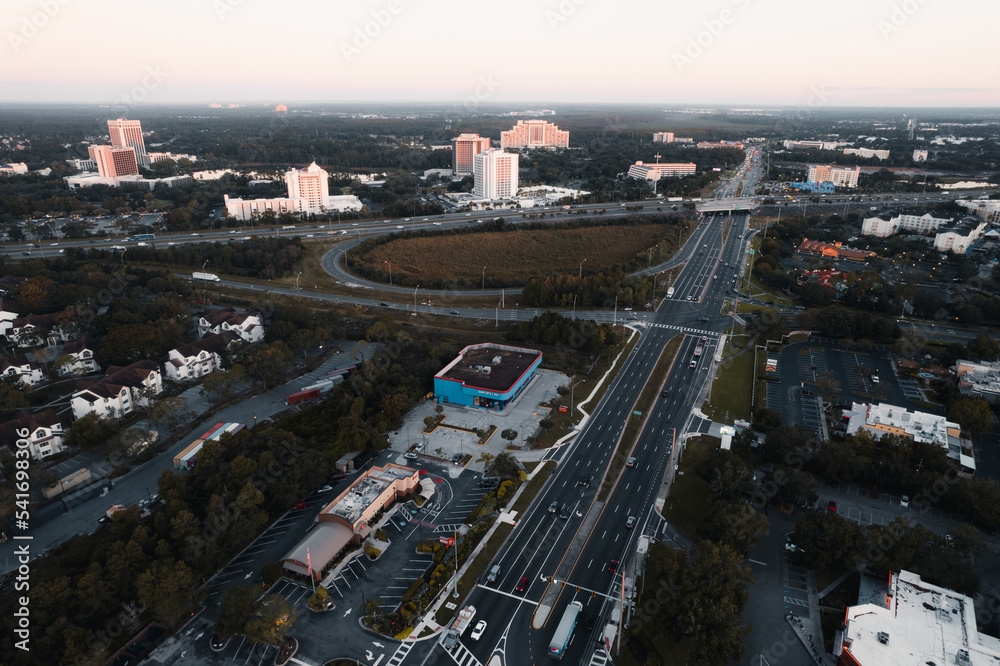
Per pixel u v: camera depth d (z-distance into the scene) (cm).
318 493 17088
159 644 12319
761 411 19862
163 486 15275
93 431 18600
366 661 11919
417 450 19012
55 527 15500
